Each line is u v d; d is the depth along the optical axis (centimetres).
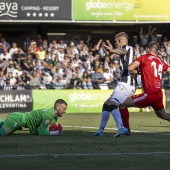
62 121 2733
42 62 3838
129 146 1641
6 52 3844
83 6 3866
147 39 4222
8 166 1295
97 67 3862
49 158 1410
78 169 1266
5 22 4047
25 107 3478
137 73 1902
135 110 3559
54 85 3703
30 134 1947
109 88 3716
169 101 3628
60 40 4159
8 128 1895
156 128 2295
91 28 4325
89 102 3544
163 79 3794
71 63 3878
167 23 4156
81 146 1630
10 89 3616
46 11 3831
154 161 1382
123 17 3906
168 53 4100
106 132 2088
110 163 1347
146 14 3925
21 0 3797
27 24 4253
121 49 1891
